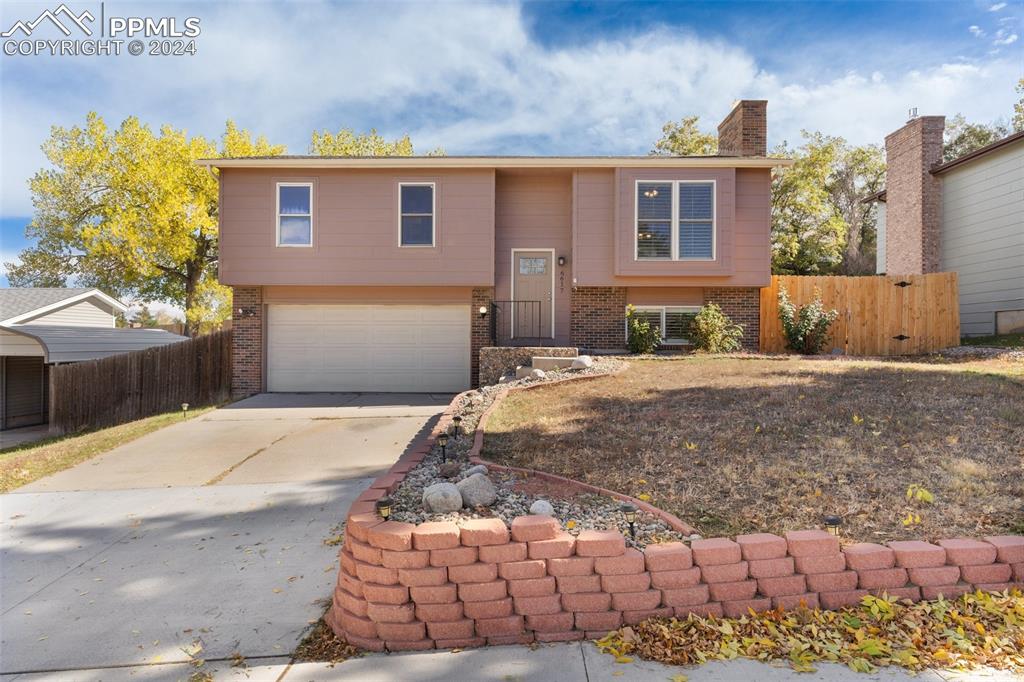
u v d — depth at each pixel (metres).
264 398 12.10
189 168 24.47
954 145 27.41
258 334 12.90
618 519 3.43
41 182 24.83
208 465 7.04
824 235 25.25
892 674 2.43
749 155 13.62
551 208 13.19
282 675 2.67
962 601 2.84
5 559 4.27
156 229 23.52
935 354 11.96
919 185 15.92
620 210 12.19
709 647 2.66
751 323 12.88
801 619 2.81
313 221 12.40
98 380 12.02
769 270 12.49
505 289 13.17
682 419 5.92
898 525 3.36
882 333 12.79
